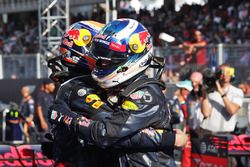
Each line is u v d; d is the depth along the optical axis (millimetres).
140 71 4836
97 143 4613
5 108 16422
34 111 15242
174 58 17734
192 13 23062
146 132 4613
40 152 6656
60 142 5102
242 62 17000
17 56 21234
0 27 34031
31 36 30328
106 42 4738
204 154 9422
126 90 4641
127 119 4559
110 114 4770
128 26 4777
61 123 4898
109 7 17328
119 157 4805
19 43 30562
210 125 11242
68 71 5352
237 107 11125
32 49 29406
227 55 17156
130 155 4754
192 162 9688
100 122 4633
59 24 20625
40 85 18297
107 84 4797
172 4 22406
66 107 4980
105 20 16469
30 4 29609
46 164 6637
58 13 19953
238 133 11445
